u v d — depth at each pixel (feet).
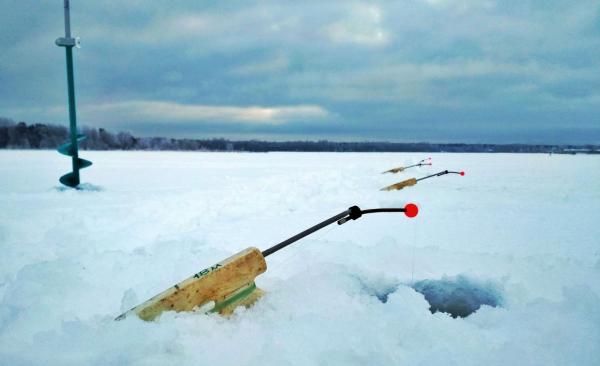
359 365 7.04
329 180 38.83
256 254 9.65
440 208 25.18
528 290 10.62
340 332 7.91
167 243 14.87
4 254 15.03
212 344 7.64
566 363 7.30
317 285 10.50
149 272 11.57
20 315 8.63
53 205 27.94
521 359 7.30
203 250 14.30
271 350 7.32
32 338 8.00
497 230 19.16
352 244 14.74
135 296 9.07
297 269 12.55
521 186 37.99
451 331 8.25
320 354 7.15
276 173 60.75
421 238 17.72
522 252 15.44
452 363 7.13
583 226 20.03
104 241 17.80
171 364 6.87
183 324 7.98
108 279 11.16
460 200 28.32
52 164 82.23
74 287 10.00
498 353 7.41
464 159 116.67
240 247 16.31
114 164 86.69
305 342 7.61
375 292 11.12
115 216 22.53
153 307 8.13
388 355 7.23
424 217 22.38
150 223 21.29
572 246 16.29
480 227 19.79
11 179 48.70
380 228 19.77
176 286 8.54
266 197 29.09
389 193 31.40
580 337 7.98
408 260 13.11
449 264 12.77
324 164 86.33
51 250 15.61
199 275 8.84
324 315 8.86
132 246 17.48
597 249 15.84
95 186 38.17
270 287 10.75
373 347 7.44
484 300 10.61
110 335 7.41
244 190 33.73
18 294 9.67
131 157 132.26
